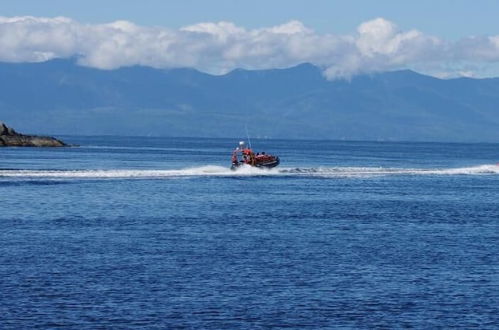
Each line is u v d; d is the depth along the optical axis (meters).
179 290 79.88
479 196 182.38
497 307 74.94
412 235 117.31
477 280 85.38
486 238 115.12
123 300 76.00
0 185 185.12
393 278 85.88
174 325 69.00
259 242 108.50
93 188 182.88
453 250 103.75
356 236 115.38
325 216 139.12
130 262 92.88
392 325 69.62
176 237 112.19
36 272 86.75
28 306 73.62
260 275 86.75
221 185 197.88
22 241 106.88
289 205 156.00
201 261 93.94
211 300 76.38
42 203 152.38
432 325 69.69
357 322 70.31
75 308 73.25
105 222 127.88
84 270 88.12
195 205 154.00
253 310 73.38
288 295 78.38
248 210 146.75
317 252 100.88
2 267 88.94
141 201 159.25
